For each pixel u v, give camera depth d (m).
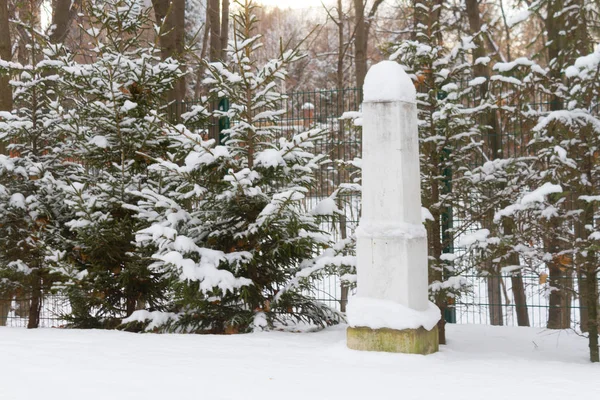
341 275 7.86
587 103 7.59
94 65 9.02
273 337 6.86
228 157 7.91
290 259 8.51
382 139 5.92
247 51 8.20
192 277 7.34
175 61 9.55
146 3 13.42
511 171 8.23
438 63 8.53
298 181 8.22
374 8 21.02
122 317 9.06
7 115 9.67
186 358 5.27
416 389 4.26
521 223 7.74
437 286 8.02
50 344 5.95
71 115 9.21
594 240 7.18
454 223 10.43
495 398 4.03
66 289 8.49
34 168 9.47
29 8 14.16
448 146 8.65
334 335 7.18
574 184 7.50
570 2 9.37
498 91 9.05
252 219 8.23
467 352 7.03
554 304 11.30
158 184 8.89
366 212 5.97
